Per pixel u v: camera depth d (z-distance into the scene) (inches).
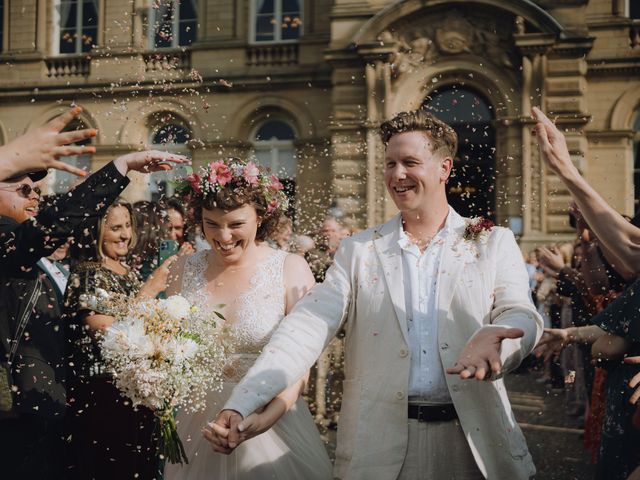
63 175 606.2
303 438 128.3
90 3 703.7
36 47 703.7
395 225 122.4
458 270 115.1
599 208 121.5
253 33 693.3
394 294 115.6
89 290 146.6
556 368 340.8
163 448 119.3
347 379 119.0
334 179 604.7
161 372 116.6
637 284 127.4
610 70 608.1
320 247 262.5
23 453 127.8
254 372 108.5
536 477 208.1
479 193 404.8
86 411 145.5
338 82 615.8
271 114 677.9
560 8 597.3
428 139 118.4
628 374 129.0
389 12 599.2
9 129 700.0
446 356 112.0
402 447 111.3
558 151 121.6
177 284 137.9
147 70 642.8
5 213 131.1
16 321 126.3
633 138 616.7
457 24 596.7
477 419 111.0
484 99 601.3
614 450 129.1
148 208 210.5
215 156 649.6
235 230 129.0
